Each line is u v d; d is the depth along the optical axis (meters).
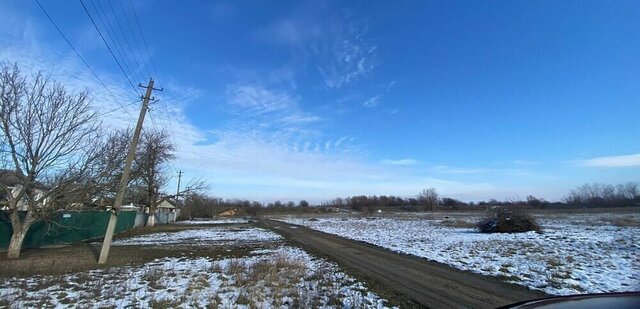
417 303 9.18
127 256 19.56
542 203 108.00
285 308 8.78
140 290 10.84
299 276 13.01
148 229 44.81
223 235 35.50
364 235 31.81
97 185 20.12
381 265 15.42
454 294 10.11
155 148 46.12
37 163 18.48
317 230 40.50
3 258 18.23
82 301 9.52
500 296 9.83
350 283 11.73
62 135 18.81
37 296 10.11
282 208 130.62
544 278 11.70
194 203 88.06
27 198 19.44
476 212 101.31
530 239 24.09
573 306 3.18
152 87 19.80
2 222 20.75
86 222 30.27
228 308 8.77
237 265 14.98
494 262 15.25
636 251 17.36
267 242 27.69
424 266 14.99
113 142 20.97
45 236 24.42
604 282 11.02
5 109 17.52
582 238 23.83
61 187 18.86
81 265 16.20
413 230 36.69
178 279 12.58
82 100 19.36
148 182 47.75
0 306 8.98
